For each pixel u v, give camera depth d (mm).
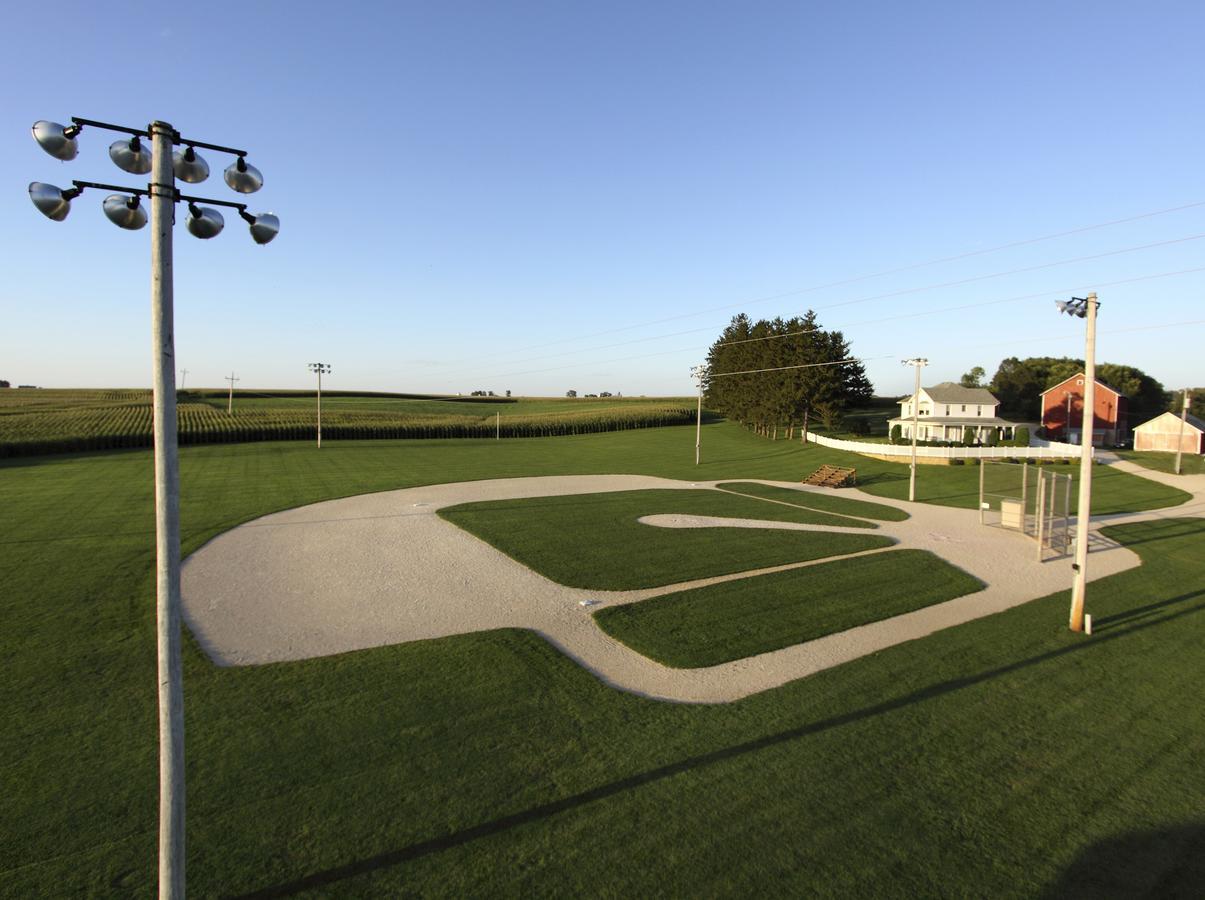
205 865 6859
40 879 6625
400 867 6910
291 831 7449
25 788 8180
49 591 16281
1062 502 24000
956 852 7320
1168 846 7496
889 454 50094
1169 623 15344
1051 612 16188
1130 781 8797
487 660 12516
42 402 84875
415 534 23859
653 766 8938
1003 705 10984
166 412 5332
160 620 5441
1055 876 6969
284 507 28938
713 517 28266
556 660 12641
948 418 66312
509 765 8914
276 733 9672
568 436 80562
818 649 13594
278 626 14398
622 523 26359
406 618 15031
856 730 10062
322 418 75750
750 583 18172
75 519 25266
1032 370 90812
